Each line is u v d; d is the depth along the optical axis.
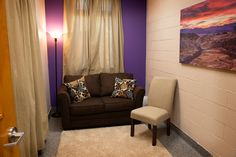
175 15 3.19
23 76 1.98
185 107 3.01
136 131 3.32
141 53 4.64
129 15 4.45
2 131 0.97
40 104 2.51
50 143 2.92
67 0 4.09
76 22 4.15
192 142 2.83
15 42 1.87
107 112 3.47
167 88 3.19
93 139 3.04
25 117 2.02
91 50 4.27
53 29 4.16
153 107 3.21
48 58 4.21
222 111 2.26
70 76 3.96
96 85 3.98
